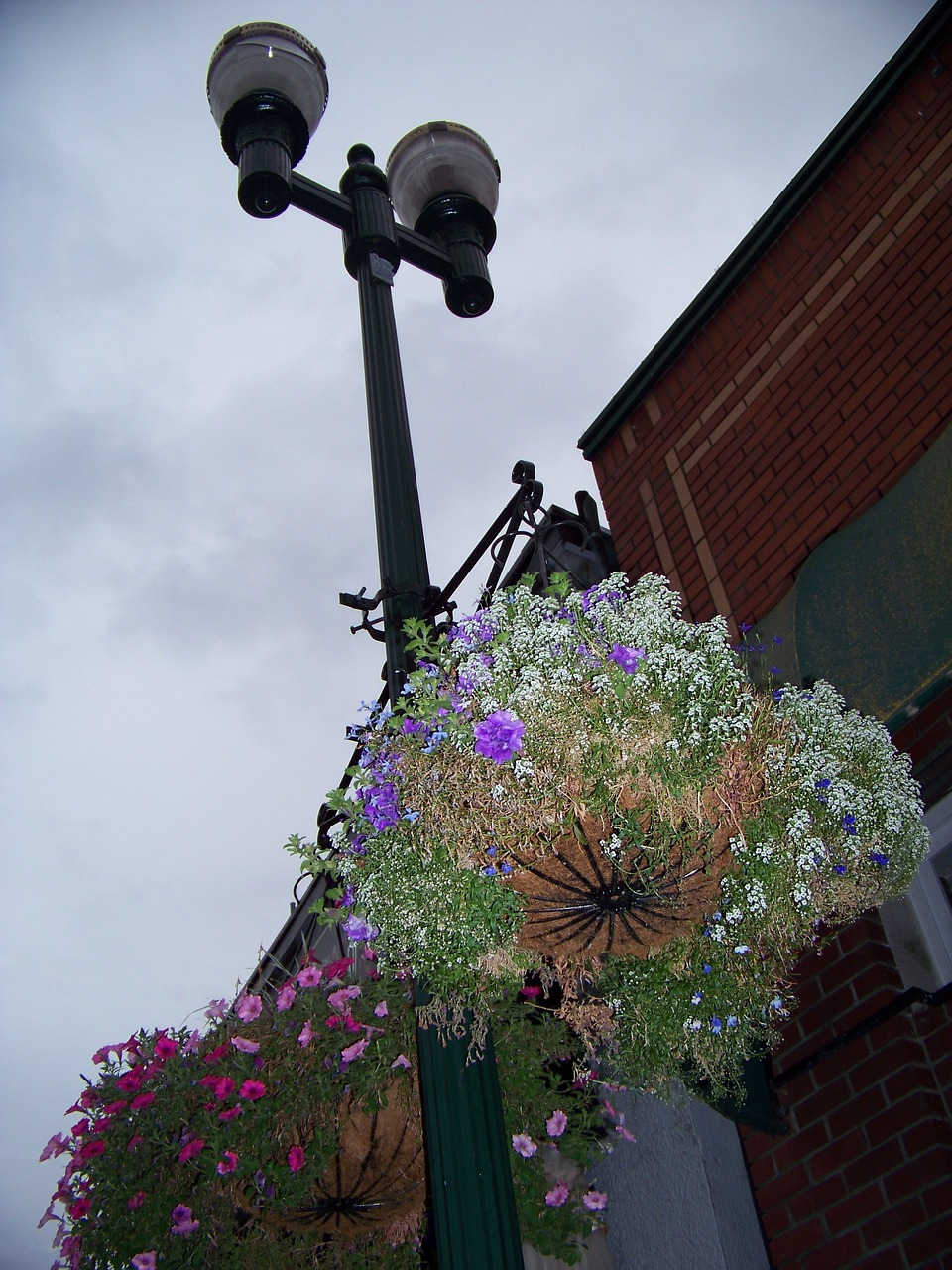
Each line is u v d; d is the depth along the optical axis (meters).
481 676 2.70
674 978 2.86
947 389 4.94
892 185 5.84
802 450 5.59
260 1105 3.87
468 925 2.51
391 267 4.57
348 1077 3.85
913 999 3.67
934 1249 3.29
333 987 4.26
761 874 2.70
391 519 3.57
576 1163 4.10
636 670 2.63
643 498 6.55
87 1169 4.10
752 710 2.74
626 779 2.46
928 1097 3.56
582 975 2.88
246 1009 4.17
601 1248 3.93
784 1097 3.99
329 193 4.68
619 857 2.50
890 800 3.10
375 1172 3.77
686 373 6.72
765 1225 3.90
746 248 6.57
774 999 2.94
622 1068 3.09
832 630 4.73
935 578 4.40
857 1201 3.60
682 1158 4.11
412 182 5.05
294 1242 4.20
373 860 2.63
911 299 5.39
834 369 5.65
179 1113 4.06
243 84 4.72
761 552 5.50
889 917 4.11
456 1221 2.29
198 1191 4.07
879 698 4.33
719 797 2.56
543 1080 4.16
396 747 2.72
